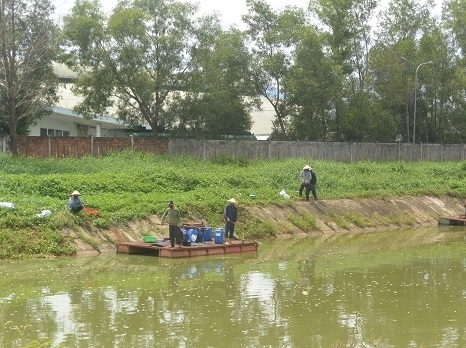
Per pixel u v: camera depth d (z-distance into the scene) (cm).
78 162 4166
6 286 2086
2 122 4466
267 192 3891
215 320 1717
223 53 5241
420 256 2862
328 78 5534
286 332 1614
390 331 1636
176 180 3822
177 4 5012
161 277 2286
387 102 6347
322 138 5912
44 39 4091
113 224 2928
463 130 6769
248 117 5575
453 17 6731
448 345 1528
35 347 1400
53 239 2666
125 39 4853
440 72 6538
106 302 1897
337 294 2045
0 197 2934
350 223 3903
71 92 5303
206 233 2919
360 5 6281
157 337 1564
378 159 5875
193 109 5169
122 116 5156
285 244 3212
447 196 4856
